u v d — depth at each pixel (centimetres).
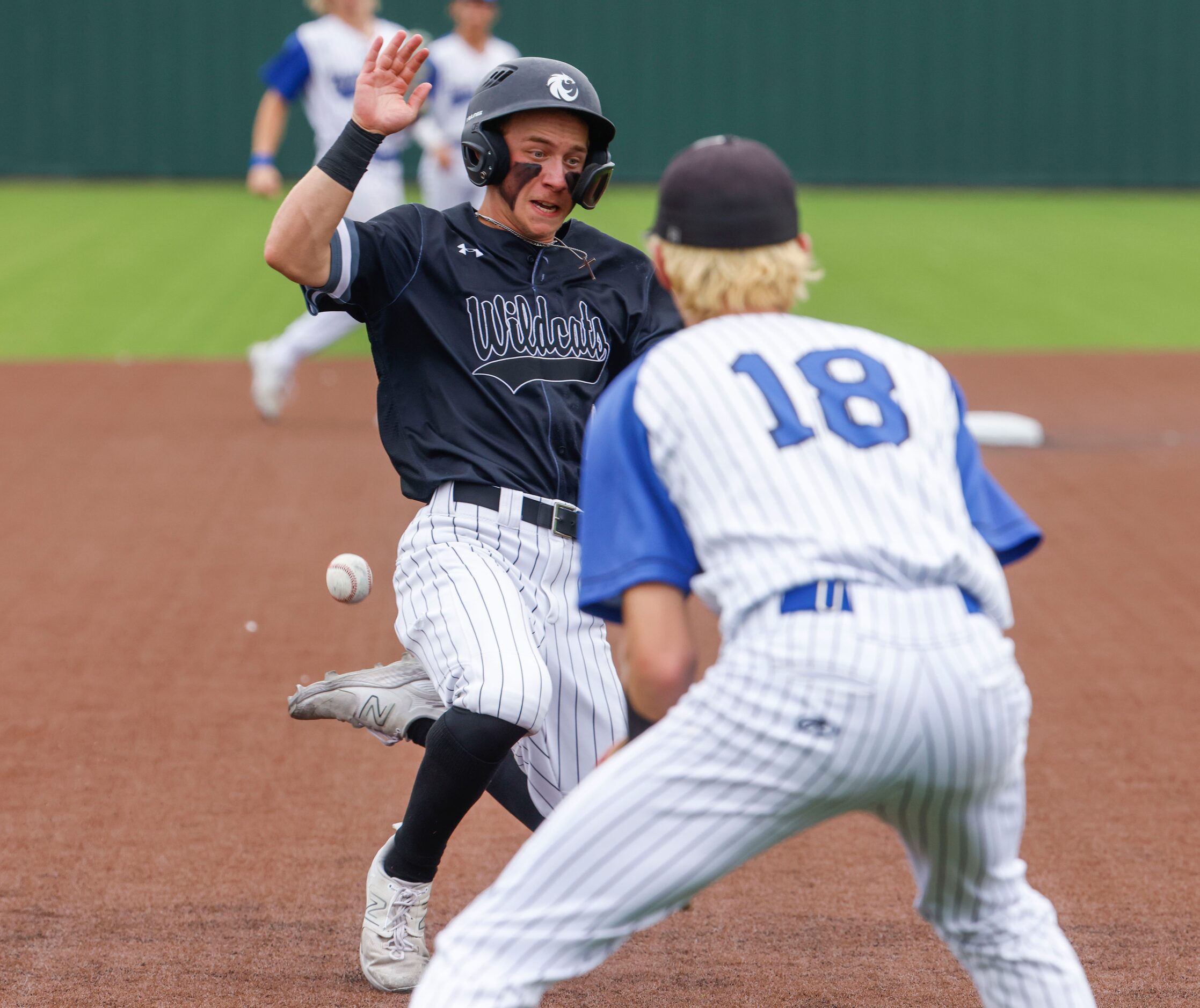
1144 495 2503
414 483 1082
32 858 1234
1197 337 4122
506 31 7381
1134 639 1822
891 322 4253
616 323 1125
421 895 1034
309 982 1045
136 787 1383
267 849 1259
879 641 681
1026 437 2855
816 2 7475
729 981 1055
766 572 692
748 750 689
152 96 7344
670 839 698
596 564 745
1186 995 1027
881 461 719
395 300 1060
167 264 5059
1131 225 6334
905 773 696
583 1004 1021
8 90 7306
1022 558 802
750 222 766
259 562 2094
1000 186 7725
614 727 1086
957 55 7575
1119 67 7612
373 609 1911
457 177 3662
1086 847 1277
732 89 7538
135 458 2694
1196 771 1439
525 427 1076
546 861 704
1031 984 767
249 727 1532
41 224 5944
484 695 959
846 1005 1020
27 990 1024
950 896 775
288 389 3198
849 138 7650
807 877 1231
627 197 6919
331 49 3012
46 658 1719
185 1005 1009
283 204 996
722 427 719
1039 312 4441
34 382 3388
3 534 2223
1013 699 715
